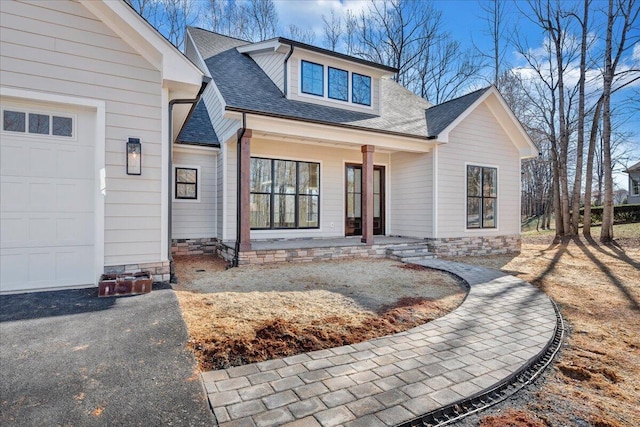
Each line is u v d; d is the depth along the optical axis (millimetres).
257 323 3740
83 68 4574
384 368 2826
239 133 7188
